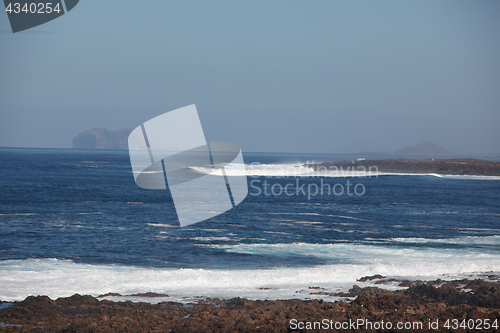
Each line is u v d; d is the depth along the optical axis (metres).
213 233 20.00
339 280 11.53
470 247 17.03
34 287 9.96
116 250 15.88
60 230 19.95
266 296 9.81
